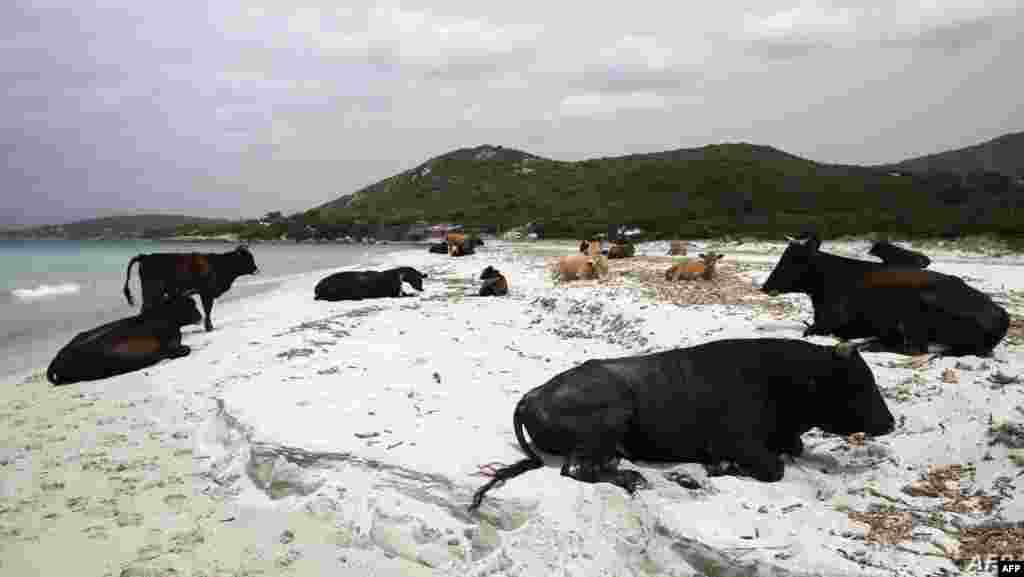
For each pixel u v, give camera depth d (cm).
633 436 638
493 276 2086
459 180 15375
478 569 499
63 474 720
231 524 605
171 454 776
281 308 1912
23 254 6431
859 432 653
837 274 1063
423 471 610
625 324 1363
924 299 948
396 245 8425
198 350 1305
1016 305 1371
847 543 474
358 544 563
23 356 1416
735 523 496
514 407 830
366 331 1409
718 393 633
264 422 757
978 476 575
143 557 546
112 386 1088
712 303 1512
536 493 555
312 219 11775
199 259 1545
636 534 507
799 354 651
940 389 764
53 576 520
